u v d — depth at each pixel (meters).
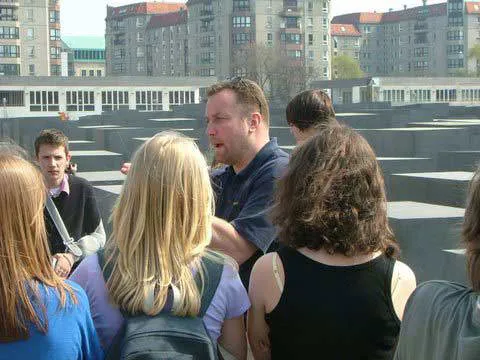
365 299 2.73
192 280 2.64
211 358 2.49
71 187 5.13
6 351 2.40
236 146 3.82
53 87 63.47
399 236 7.16
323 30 122.06
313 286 2.76
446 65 148.12
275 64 89.88
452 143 18.12
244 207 3.68
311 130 4.32
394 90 73.00
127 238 2.67
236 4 119.19
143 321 2.54
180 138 2.78
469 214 2.29
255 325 2.94
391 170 13.25
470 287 2.25
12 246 2.42
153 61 146.75
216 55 124.31
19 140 31.34
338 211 2.75
